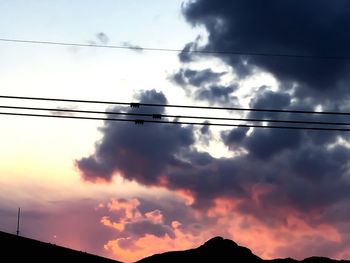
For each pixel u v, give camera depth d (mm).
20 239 30641
